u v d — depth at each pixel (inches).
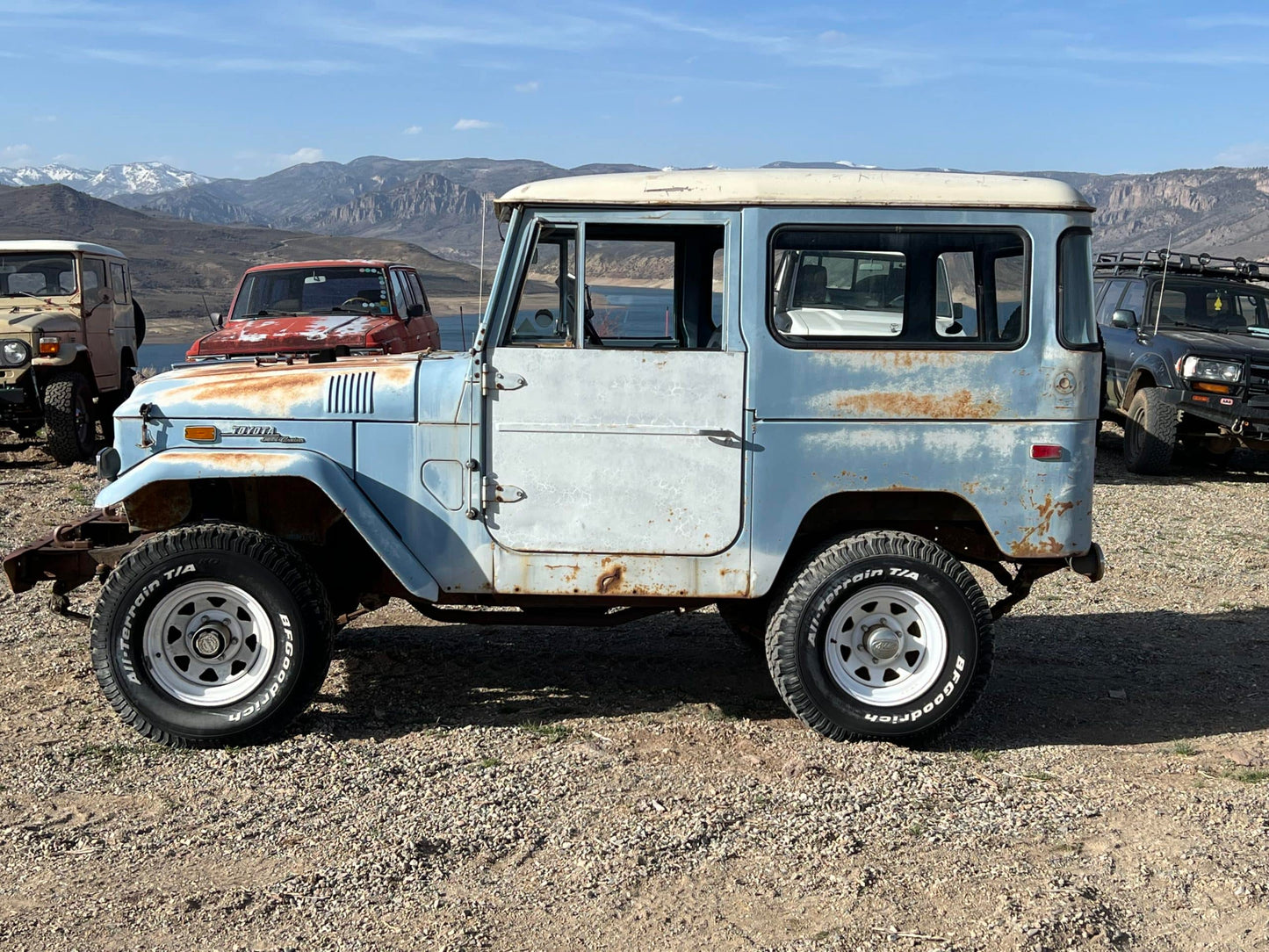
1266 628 288.8
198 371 218.2
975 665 199.3
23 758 192.1
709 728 210.7
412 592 195.0
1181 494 489.1
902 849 163.3
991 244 197.2
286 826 167.5
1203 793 185.9
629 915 143.6
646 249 198.2
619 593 199.8
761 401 195.6
